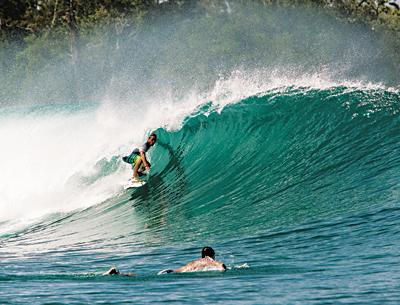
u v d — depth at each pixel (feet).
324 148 222.48
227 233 162.20
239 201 193.57
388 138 218.59
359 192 179.01
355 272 113.50
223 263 125.49
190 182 218.38
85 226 191.62
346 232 145.79
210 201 198.59
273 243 146.30
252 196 196.13
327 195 182.19
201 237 161.68
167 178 221.87
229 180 213.87
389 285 102.22
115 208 205.36
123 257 148.05
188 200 202.39
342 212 163.02
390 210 156.46
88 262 144.66
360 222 151.53
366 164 203.41
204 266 123.44
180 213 190.39
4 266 144.36
